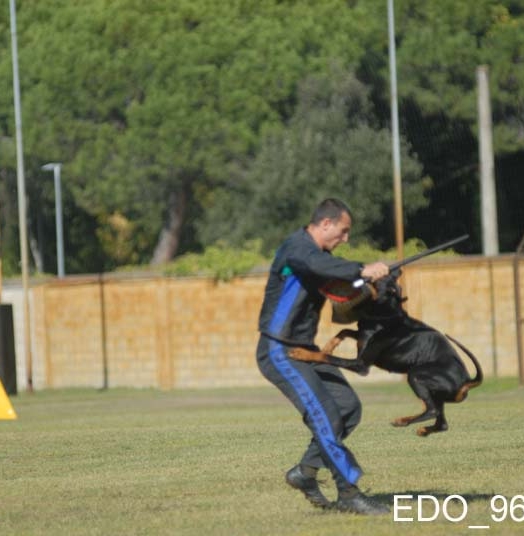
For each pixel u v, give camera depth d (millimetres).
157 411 28406
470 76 58406
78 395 38250
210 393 37281
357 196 57125
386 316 11188
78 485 13555
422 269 38031
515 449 15539
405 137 58250
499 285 37344
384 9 60062
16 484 13867
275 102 60969
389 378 39031
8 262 71688
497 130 57031
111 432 20562
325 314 37750
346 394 10906
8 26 65812
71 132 63312
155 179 62875
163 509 11508
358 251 42500
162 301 41156
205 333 40688
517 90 57906
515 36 58000
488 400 27672
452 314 37781
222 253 40625
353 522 10469
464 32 58594
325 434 10648
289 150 58219
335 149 57750
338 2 61062
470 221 59344
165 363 41125
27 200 69500
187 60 60875
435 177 59250
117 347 41938
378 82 59812
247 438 18344
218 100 60719
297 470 11195
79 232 71438
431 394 11211
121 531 10398
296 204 58250
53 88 63469
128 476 14172
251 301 40188
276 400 32375
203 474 14000
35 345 43406
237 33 60750
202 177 62656
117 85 62500
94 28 62938
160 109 60844
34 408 31391
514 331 37250
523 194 59344
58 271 68938
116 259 71375
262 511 11180
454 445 16250
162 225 64750
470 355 11352
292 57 59875
